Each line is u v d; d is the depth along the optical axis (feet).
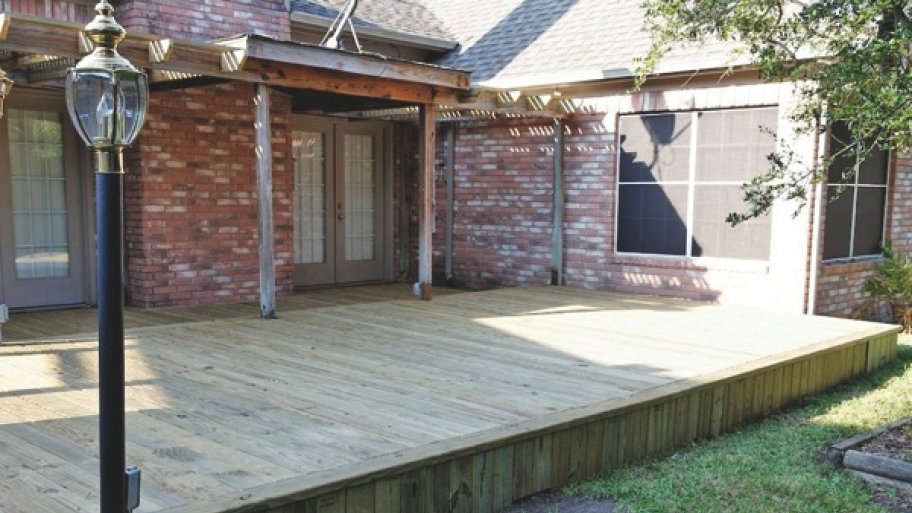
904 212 27.81
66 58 17.99
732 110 24.85
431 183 24.79
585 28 30.50
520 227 30.37
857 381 19.69
